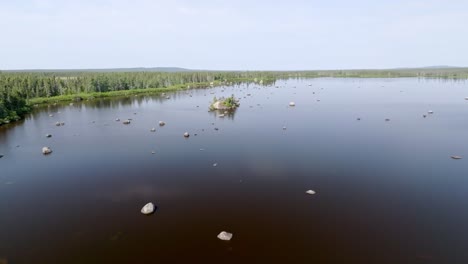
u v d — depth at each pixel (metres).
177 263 14.54
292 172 26.50
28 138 42.38
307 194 22.08
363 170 26.62
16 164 30.89
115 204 21.30
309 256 14.95
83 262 14.92
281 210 19.73
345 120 48.97
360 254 15.10
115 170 28.25
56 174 27.67
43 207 21.20
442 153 30.97
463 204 20.19
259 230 17.39
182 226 18.03
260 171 26.97
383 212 19.31
